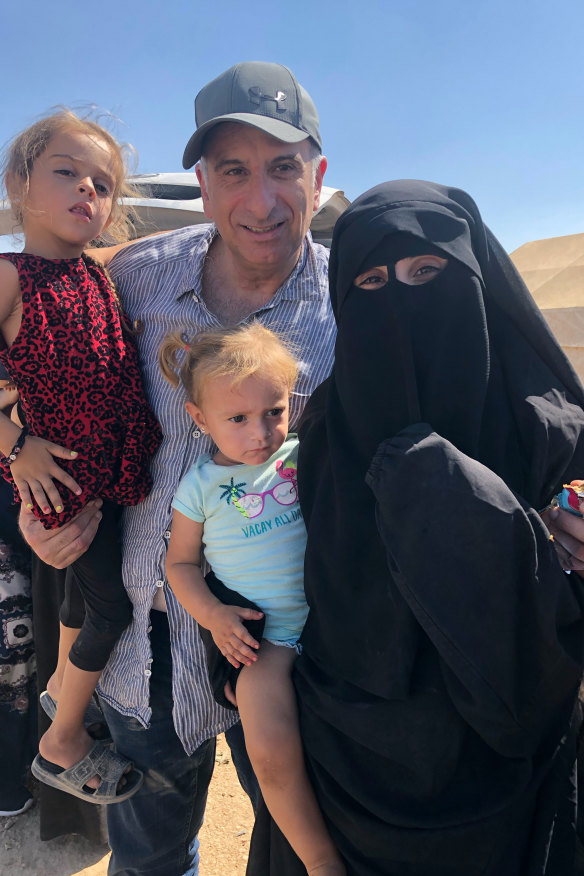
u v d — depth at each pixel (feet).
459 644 1.76
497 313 2.15
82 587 2.90
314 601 2.16
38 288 2.62
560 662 1.83
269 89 2.71
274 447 2.51
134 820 3.16
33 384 2.64
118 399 2.75
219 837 4.43
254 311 2.87
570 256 10.86
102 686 3.07
